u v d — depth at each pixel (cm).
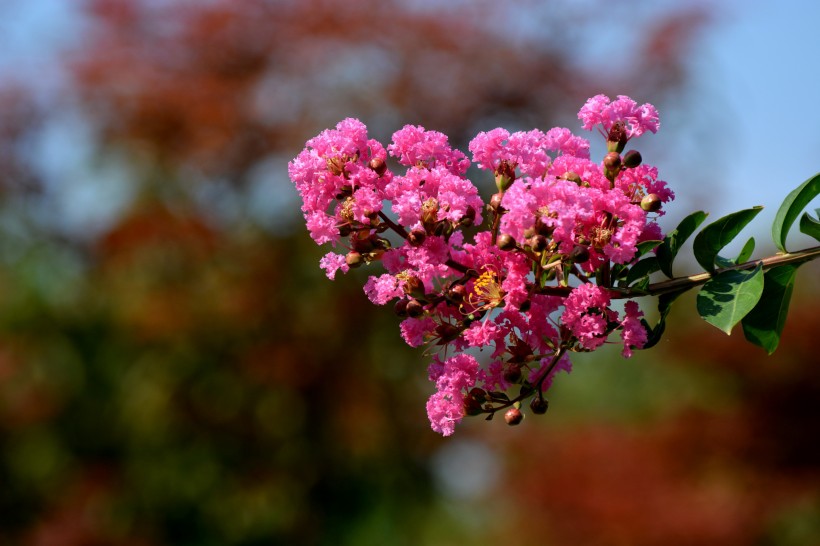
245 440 1178
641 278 214
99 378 1193
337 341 1151
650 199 203
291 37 1206
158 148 1207
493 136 212
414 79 1199
